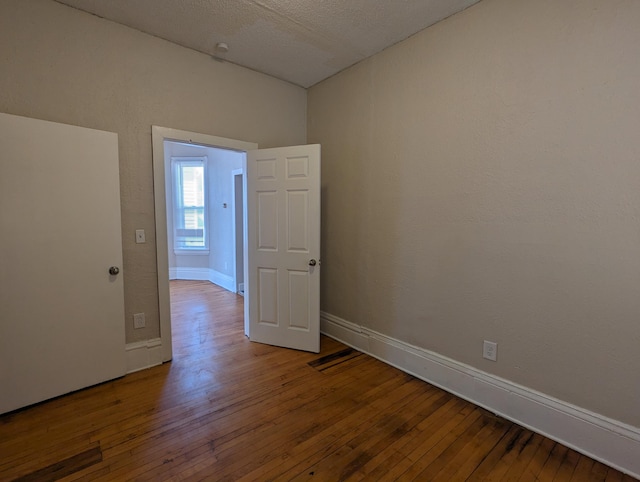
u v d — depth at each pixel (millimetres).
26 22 2088
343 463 1660
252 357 2902
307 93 3588
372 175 2875
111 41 2396
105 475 1561
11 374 2027
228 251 5516
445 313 2383
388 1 2123
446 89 2293
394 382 2486
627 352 1626
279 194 3059
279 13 2281
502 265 2059
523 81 1908
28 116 2115
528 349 1968
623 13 1560
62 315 2203
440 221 2379
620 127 1592
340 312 3301
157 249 2676
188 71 2758
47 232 2123
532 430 1936
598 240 1684
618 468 1646
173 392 2299
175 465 1627
